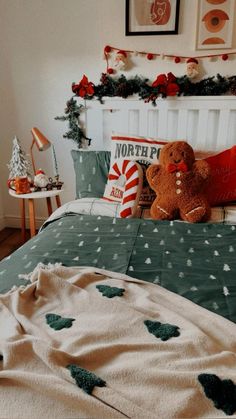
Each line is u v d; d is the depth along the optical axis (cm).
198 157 189
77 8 208
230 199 169
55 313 87
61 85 229
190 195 157
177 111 211
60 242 135
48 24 216
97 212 170
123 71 216
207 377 62
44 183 210
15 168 216
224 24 191
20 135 250
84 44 216
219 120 200
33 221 213
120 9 203
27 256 124
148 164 177
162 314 84
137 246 130
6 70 233
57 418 56
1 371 64
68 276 106
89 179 193
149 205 175
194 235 140
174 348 71
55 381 61
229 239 136
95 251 127
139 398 58
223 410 57
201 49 199
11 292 96
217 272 110
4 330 78
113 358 69
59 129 241
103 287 99
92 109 217
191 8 193
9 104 242
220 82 197
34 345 69
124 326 79
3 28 222
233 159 169
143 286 101
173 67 208
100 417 55
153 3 196
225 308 90
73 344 72
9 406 58
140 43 207
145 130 213
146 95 204
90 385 60
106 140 225
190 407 57
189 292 98
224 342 75
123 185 175
